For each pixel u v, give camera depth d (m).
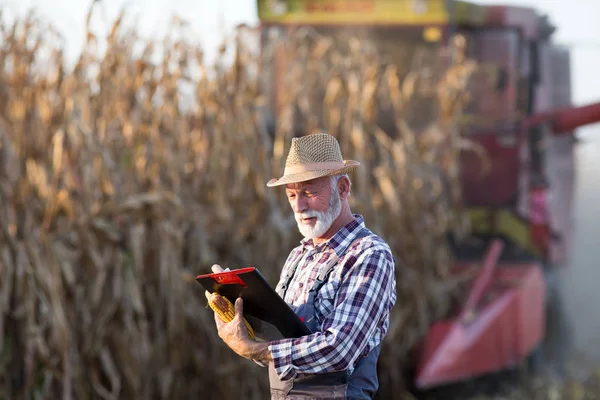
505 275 17.53
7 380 11.80
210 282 6.62
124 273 12.54
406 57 19.44
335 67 17.56
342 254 6.73
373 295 6.43
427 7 19.20
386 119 18.56
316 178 6.71
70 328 12.34
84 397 12.36
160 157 13.84
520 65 19.20
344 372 6.59
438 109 18.38
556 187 19.64
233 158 14.75
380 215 16.39
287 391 6.68
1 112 12.73
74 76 13.48
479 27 19.20
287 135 16.17
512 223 18.62
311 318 6.61
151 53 14.52
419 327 16.19
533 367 17.78
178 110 14.55
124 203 12.55
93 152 12.75
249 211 14.69
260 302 6.46
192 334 13.88
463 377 15.62
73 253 12.27
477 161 18.83
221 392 14.06
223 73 15.16
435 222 16.97
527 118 18.62
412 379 16.23
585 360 19.33
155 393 13.50
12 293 11.81
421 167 16.88
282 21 19.69
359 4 19.58
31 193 12.34
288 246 14.87
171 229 13.00
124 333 12.62
